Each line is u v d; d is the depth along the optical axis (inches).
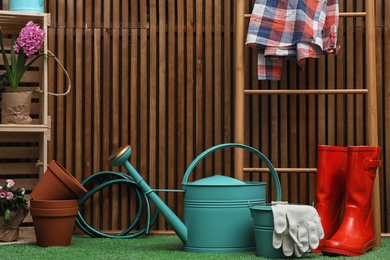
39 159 122.0
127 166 100.7
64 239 106.3
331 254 96.5
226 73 125.1
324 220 103.3
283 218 90.7
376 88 123.2
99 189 122.3
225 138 124.4
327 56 124.3
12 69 113.7
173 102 125.4
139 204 122.8
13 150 122.8
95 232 120.0
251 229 99.7
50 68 125.1
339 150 105.4
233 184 98.9
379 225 110.3
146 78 125.7
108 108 125.5
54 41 125.5
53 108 125.2
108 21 126.0
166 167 125.6
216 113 124.8
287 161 124.6
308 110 124.6
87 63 125.6
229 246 98.2
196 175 124.5
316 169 117.3
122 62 125.6
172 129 125.2
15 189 122.9
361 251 97.8
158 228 125.3
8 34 124.7
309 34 110.4
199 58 125.6
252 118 124.5
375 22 123.9
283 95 124.4
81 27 125.9
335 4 113.8
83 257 93.0
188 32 125.6
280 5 113.6
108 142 125.3
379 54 123.4
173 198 124.8
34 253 97.2
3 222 110.7
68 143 124.8
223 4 126.6
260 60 116.2
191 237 99.3
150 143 124.8
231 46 125.8
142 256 93.4
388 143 122.6
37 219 105.3
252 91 115.9
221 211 98.1
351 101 124.0
